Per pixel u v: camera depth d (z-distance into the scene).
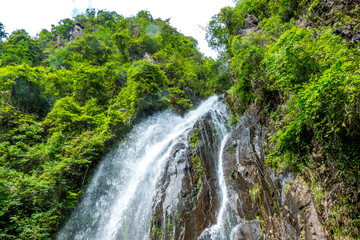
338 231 3.66
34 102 16.56
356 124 3.43
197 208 8.34
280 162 6.07
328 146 4.14
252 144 8.37
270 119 7.66
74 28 42.50
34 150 11.67
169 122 19.09
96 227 10.81
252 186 7.32
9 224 8.09
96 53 26.98
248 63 9.16
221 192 8.77
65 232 10.02
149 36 32.47
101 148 13.41
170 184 9.92
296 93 4.67
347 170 3.72
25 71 16.30
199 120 12.96
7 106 13.84
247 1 15.16
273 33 9.03
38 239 8.20
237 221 7.24
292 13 9.33
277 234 5.44
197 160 10.28
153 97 19.30
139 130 16.78
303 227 4.55
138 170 13.25
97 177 12.77
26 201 8.87
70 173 11.59
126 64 24.09
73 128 14.30
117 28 36.31
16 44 30.83
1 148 10.94
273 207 6.03
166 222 8.45
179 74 25.89
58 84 18.62
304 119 4.57
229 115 12.74
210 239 7.23
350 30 5.96
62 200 10.52
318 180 4.47
